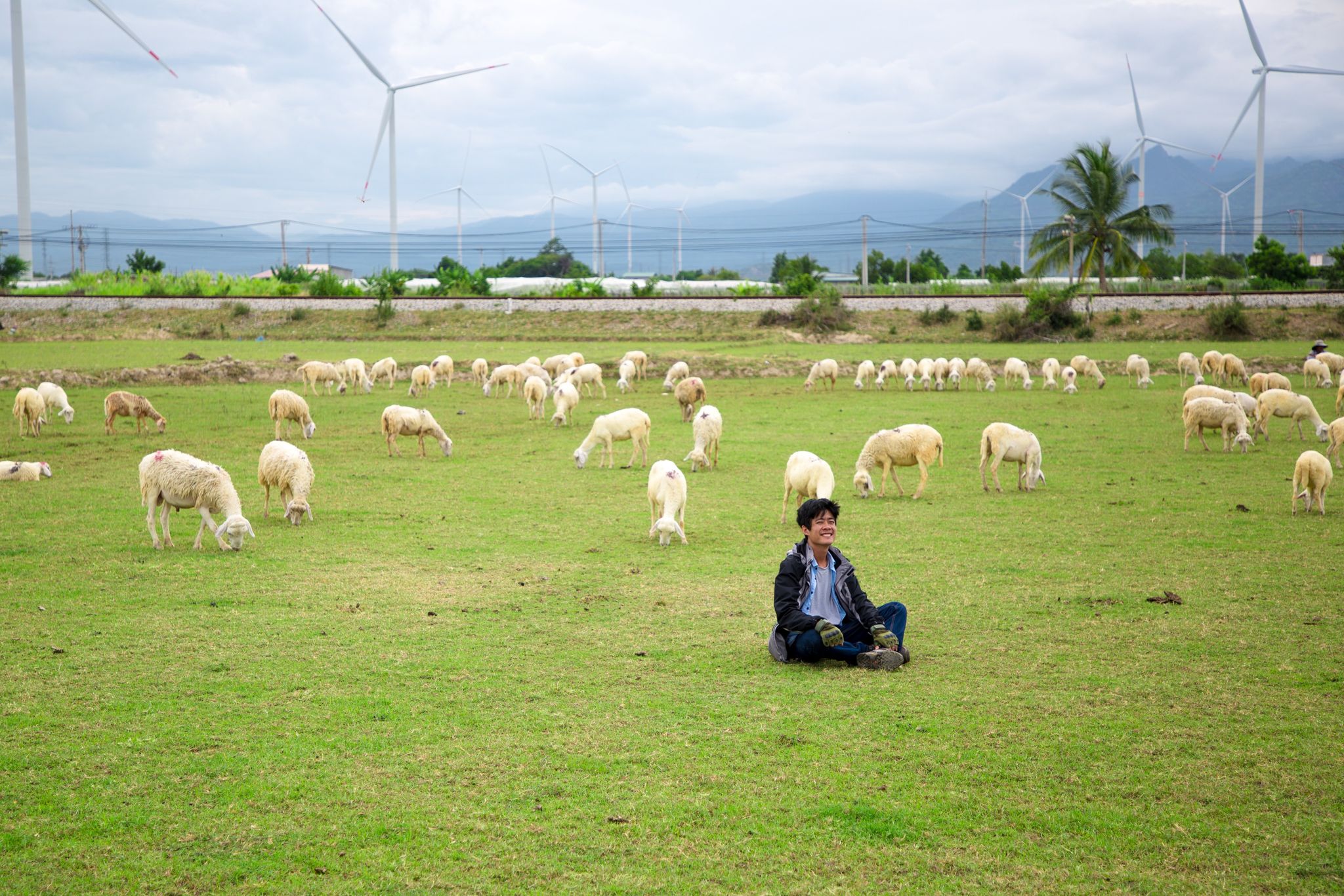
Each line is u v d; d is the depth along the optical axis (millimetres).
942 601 10398
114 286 73625
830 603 8516
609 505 16656
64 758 6414
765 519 15406
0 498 16734
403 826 5547
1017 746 6555
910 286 77625
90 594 10695
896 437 16781
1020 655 8531
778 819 5613
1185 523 14375
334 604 10383
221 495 12766
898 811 5680
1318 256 138375
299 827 5535
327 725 7000
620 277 129375
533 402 29969
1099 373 37344
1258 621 9430
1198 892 4816
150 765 6324
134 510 15695
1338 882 4879
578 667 8336
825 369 37125
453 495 17578
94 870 5086
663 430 27016
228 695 7637
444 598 10711
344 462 21562
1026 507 15914
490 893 4891
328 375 36031
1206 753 6395
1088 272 74875
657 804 5793
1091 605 10141
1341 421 18953
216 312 65312
